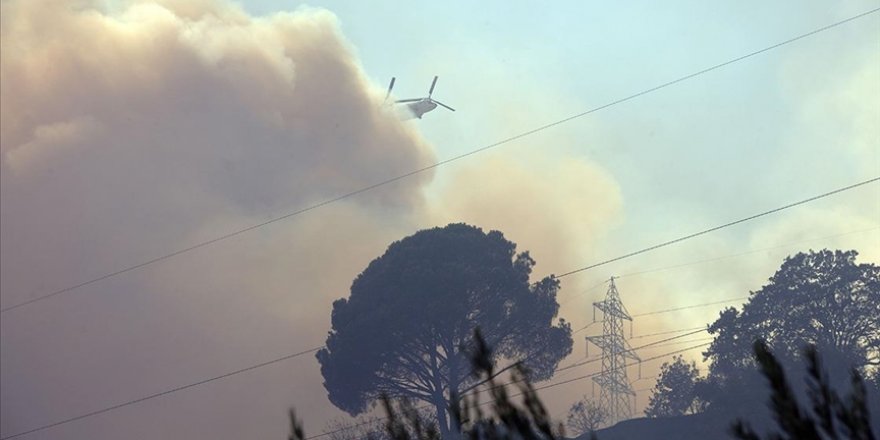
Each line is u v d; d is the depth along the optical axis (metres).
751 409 84.44
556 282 102.38
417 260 98.06
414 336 94.44
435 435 9.41
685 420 94.25
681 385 108.75
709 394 91.69
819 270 99.69
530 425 8.71
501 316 96.62
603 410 111.62
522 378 8.87
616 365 139.50
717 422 86.88
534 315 98.56
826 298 96.38
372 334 94.38
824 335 96.75
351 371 96.06
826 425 8.18
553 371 102.75
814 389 8.38
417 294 93.69
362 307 98.00
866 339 96.50
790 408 8.24
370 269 101.62
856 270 98.69
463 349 9.09
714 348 100.88
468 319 96.81
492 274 95.94
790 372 85.31
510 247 105.12
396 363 96.25
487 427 8.78
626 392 137.62
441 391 94.50
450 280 93.69
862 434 8.09
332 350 98.75
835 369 87.81
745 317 100.25
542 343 100.31
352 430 93.69
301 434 9.65
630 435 96.00
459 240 99.94
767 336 97.50
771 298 99.62
